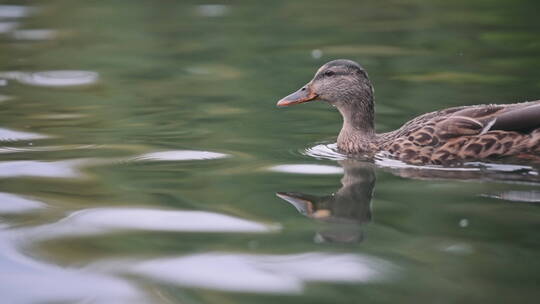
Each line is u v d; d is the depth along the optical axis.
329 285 8.27
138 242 9.54
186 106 16.89
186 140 14.34
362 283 8.32
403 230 9.78
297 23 26.59
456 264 8.71
